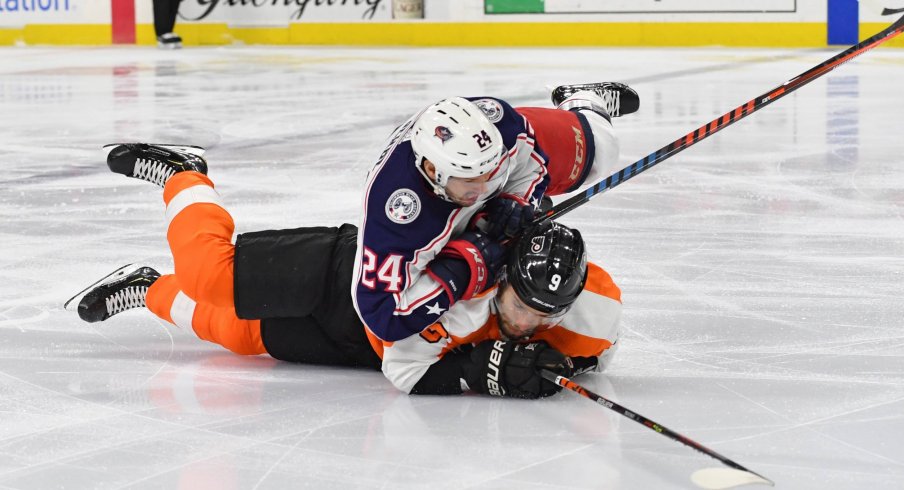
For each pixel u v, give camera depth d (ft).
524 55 113.50
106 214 44.70
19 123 71.56
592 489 20.13
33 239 40.55
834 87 84.33
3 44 136.46
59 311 32.24
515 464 21.31
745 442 22.25
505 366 24.40
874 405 24.18
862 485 20.10
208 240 26.96
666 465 21.17
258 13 131.34
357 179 51.93
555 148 31.17
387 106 77.51
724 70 96.02
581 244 23.65
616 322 25.59
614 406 22.58
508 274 23.70
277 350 27.37
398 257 23.31
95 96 85.30
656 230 41.14
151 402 25.09
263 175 53.21
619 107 36.50
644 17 119.85
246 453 22.03
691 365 27.17
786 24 114.93
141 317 31.89
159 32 127.13
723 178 51.08
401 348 24.82
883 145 58.90
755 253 37.55
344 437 22.82
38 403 25.03
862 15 112.06
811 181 50.03
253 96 84.33
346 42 129.49
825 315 30.76
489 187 23.58
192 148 31.58
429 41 127.03
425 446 22.27
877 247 37.93
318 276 25.80
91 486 20.56
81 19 134.72
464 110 23.06
